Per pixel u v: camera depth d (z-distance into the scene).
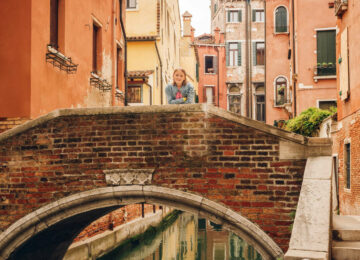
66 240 9.26
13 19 8.09
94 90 11.80
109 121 6.23
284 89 31.77
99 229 12.83
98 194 6.17
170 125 6.10
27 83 7.96
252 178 5.88
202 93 36.25
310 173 5.32
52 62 8.93
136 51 22.44
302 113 18.25
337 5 13.66
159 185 6.08
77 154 6.29
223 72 34.44
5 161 6.44
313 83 21.22
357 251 5.32
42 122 6.36
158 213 21.48
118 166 6.18
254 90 33.88
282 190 5.80
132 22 22.86
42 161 6.36
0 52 8.08
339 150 14.10
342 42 13.54
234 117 5.93
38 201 6.34
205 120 6.02
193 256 14.39
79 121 6.30
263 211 5.82
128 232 15.50
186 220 26.89
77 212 6.32
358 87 11.81
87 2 11.27
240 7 34.09
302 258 3.66
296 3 21.52
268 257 5.76
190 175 6.02
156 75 22.94
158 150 6.11
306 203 4.70
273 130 5.85
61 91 9.44
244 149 5.92
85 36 11.09
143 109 6.15
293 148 5.80
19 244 6.40
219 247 16.19
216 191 5.95
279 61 31.88
